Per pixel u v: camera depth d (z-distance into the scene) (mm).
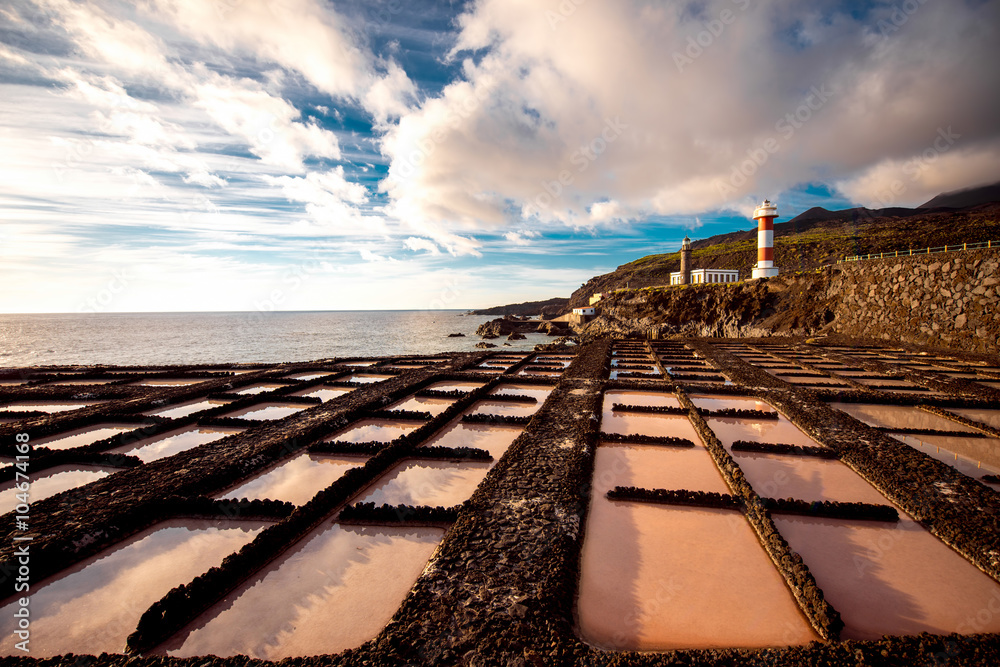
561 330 66125
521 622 4543
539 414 12266
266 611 5184
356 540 6676
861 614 4977
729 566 5910
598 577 5688
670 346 29734
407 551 6375
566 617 4738
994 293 22188
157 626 4742
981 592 5363
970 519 6668
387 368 21688
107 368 22844
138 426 12922
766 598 5293
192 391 16344
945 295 24656
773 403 13844
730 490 8102
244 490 8523
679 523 7004
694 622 4887
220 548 6570
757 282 41812
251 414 14211
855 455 9188
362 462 9914
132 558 6340
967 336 23188
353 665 4055
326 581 5730
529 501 7207
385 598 5383
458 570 5465
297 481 8930
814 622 4785
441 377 19000
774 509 7238
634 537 6609
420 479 8891
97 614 5211
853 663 4039
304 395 16891
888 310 28172
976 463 9375
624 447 10453
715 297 44625
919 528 6777
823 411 12414
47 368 22469
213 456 9570
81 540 6352
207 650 4613
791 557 5715
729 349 27094
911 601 5199
